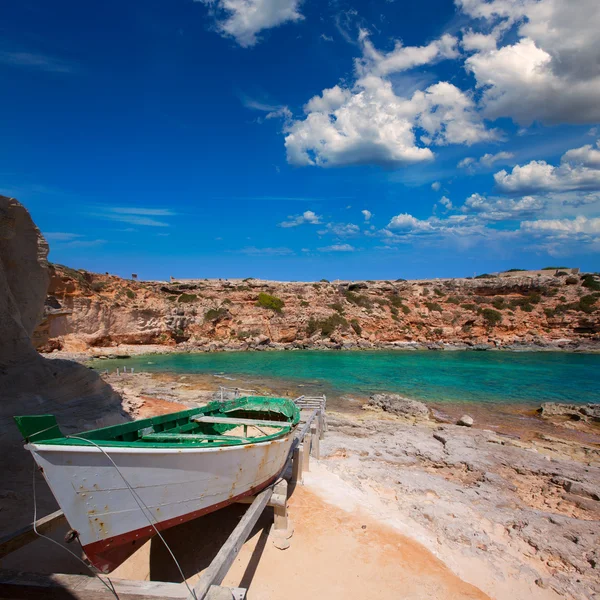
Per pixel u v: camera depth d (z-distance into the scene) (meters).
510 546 8.61
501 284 71.06
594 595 7.12
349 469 12.05
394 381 32.97
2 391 11.70
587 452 16.39
